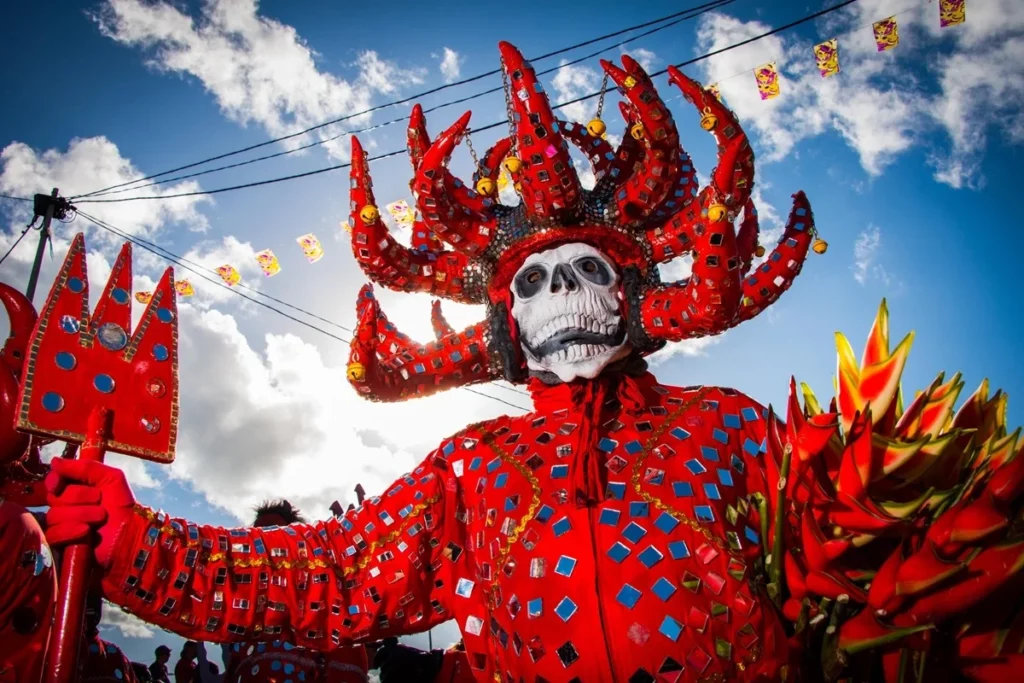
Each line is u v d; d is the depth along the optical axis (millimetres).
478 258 2502
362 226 2445
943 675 1890
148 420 2137
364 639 2254
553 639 1980
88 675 2963
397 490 2354
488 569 2156
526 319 2377
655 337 2328
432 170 2363
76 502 1982
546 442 2277
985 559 1768
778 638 1894
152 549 2021
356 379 2303
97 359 2121
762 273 2393
